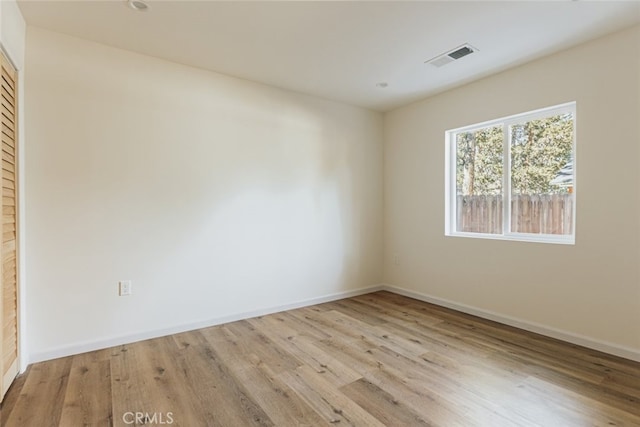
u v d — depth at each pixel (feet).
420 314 11.34
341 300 13.12
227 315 10.53
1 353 6.08
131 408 6.05
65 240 8.09
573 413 5.87
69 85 8.12
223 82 10.43
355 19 7.45
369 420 5.73
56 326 7.98
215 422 5.68
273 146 11.48
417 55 9.20
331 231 13.04
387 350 8.48
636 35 7.67
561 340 9.00
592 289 8.45
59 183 8.00
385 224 14.56
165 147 9.42
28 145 7.64
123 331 8.82
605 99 8.16
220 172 10.37
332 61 9.56
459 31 7.95
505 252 10.34
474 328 9.98
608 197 8.16
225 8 7.03
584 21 7.50
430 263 12.73
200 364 7.72
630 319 7.84
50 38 7.90
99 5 6.91
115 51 8.70
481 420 5.72
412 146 13.35
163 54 9.11
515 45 8.62
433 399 6.33
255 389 6.67
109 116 8.62
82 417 5.79
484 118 10.82
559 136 9.41
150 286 9.20
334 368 7.54
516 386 6.76
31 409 5.99
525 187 10.25
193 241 9.89
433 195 12.59
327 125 12.85
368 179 14.16
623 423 5.58
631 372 7.24
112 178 8.66
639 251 7.70
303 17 7.38
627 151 7.84
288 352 8.37
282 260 11.74
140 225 9.05
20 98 7.30
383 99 12.85
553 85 9.12
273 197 11.50
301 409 6.04
